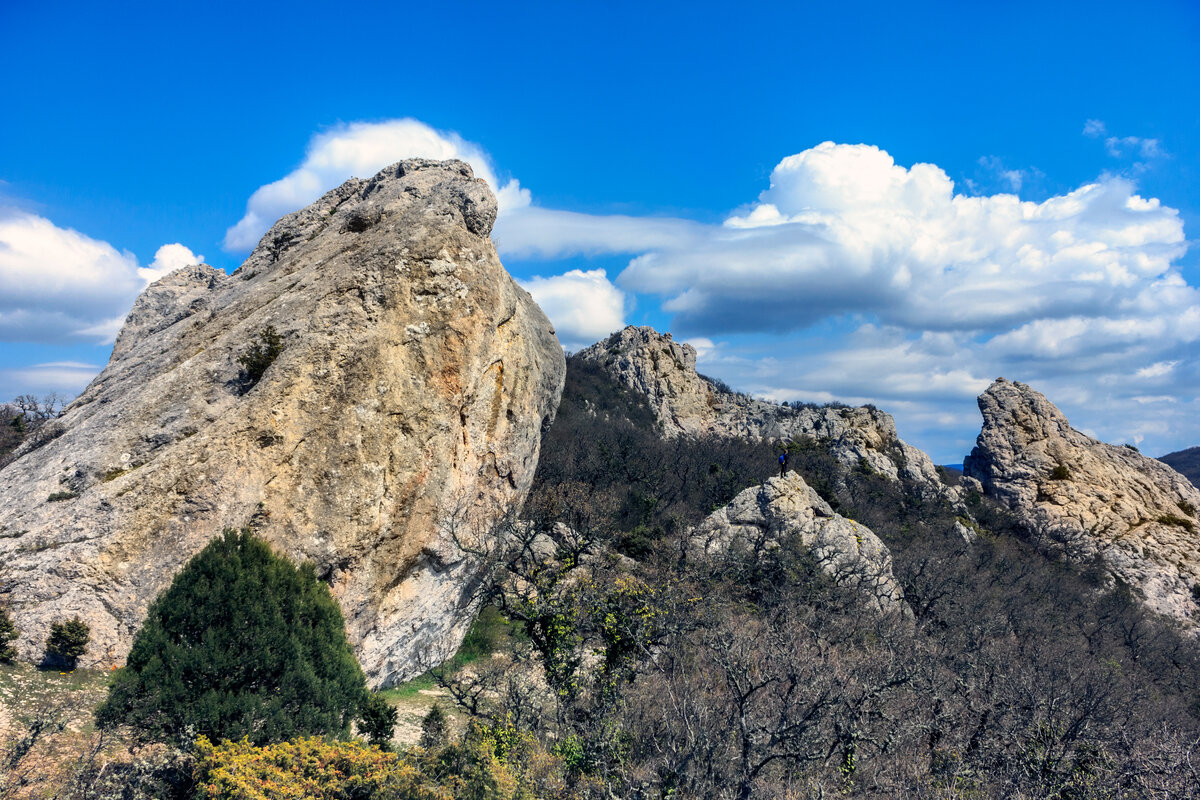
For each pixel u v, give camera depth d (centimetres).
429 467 2298
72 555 1716
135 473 1870
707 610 2616
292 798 1047
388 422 2206
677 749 1524
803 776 1544
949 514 7606
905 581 4462
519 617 2225
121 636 1667
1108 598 6162
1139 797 1617
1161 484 8850
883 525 6378
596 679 2138
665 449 7712
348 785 1148
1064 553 7488
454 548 2398
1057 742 1814
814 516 4628
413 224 2491
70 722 1406
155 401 2084
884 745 1583
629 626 2134
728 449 8450
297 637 1399
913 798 1509
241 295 2564
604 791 1367
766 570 3903
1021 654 3300
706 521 4609
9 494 1980
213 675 1289
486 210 2645
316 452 2052
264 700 1298
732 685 1565
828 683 1673
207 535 1836
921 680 1948
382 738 1512
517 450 2788
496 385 2616
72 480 1919
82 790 1170
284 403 2041
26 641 1602
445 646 2583
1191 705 4025
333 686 1398
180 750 1244
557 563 2648
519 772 1394
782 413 10656
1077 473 8600
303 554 1952
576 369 10425
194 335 2427
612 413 9256
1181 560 7488
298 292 2373
